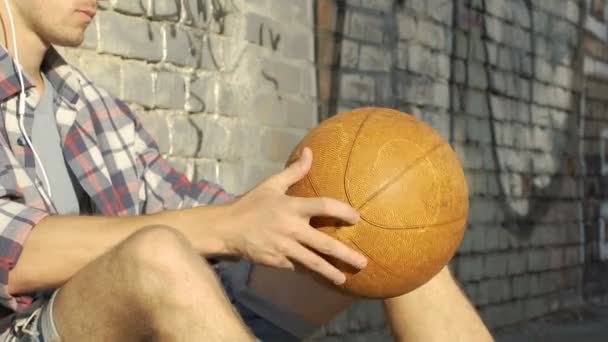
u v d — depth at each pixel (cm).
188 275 217
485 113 770
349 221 239
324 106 564
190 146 466
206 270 222
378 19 616
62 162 292
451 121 716
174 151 457
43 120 290
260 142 512
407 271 250
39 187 273
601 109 1015
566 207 924
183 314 214
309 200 236
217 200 326
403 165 250
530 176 849
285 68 532
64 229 242
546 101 888
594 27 1002
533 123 860
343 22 581
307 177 252
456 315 292
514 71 824
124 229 243
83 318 230
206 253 241
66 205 288
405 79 649
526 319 829
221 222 241
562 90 925
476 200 754
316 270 241
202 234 241
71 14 283
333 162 251
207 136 477
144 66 444
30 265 241
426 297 292
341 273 244
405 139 256
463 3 737
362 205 245
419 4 669
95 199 292
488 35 776
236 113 495
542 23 884
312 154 254
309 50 553
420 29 670
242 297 313
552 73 903
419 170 251
